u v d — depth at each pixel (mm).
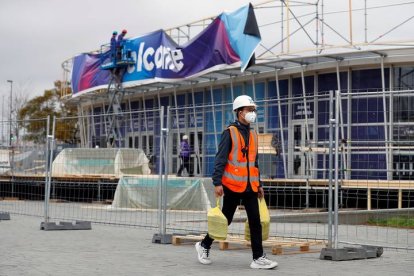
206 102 26922
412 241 10516
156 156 13969
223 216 7195
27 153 16656
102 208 16156
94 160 15820
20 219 14094
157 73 26625
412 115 14422
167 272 6703
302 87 23062
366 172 11875
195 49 24812
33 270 6688
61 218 14188
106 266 7055
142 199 15242
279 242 8820
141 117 14227
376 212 13570
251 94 24859
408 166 11375
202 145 13383
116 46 28609
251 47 22312
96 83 30297
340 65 21609
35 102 56656
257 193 7223
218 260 7734
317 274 6688
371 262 7742
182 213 15234
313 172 11859
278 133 12172
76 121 16688
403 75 20719
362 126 15180
